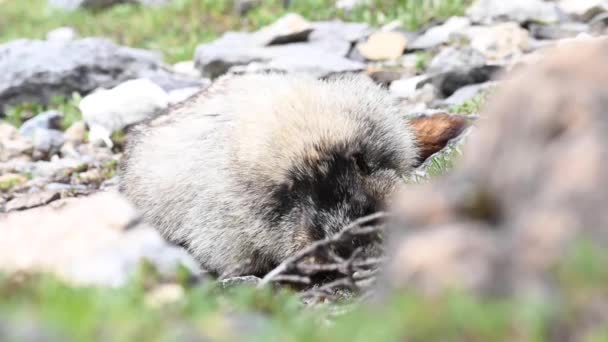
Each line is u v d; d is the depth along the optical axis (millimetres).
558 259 4723
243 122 12805
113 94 19672
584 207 4805
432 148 14156
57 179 17891
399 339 4754
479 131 5488
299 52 22562
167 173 13445
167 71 23688
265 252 12531
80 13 32812
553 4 23719
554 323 4617
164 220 13445
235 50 23203
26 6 35125
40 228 7004
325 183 11930
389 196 11719
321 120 12289
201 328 5254
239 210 12492
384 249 8320
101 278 6594
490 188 5191
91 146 19375
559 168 4949
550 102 5156
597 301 4609
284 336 5324
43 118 20422
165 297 6148
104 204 7184
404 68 21719
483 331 4605
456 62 19625
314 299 7945
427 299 4797
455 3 25188
